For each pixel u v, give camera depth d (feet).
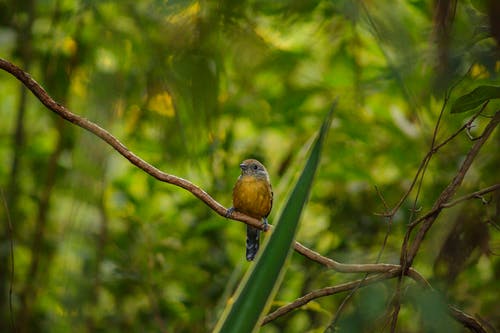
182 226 40.83
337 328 21.18
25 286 38.58
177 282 39.52
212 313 37.06
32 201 40.68
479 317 22.03
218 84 23.57
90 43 30.53
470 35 23.84
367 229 38.27
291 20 28.96
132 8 28.07
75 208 35.29
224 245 40.73
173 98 26.73
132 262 38.65
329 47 36.14
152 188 39.86
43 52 35.37
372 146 40.57
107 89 28.73
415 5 29.40
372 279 20.99
